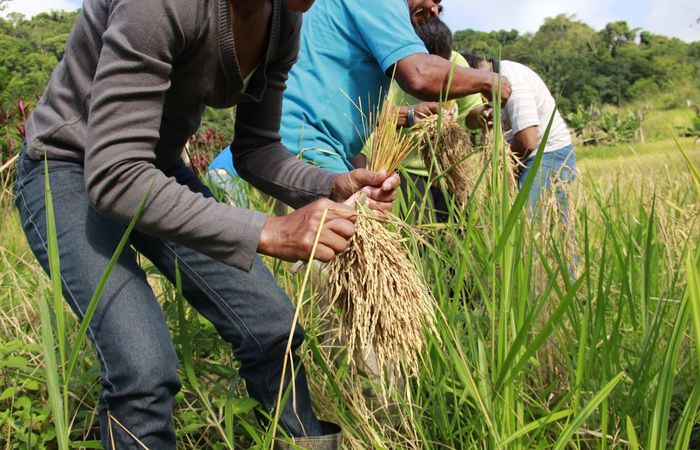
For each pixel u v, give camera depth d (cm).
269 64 240
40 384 282
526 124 430
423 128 305
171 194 185
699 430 267
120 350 195
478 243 251
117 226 212
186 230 185
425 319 208
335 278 200
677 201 381
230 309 232
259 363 235
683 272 301
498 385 207
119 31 181
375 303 193
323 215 183
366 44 321
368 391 261
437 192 395
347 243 193
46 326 169
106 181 182
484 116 339
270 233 189
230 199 352
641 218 338
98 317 199
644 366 233
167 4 182
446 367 235
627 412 227
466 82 310
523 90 433
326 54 327
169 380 201
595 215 394
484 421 220
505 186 221
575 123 2778
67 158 211
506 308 212
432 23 375
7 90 1098
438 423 242
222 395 262
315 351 240
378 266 195
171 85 207
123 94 181
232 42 199
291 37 232
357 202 207
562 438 193
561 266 225
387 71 317
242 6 203
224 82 210
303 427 234
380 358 200
